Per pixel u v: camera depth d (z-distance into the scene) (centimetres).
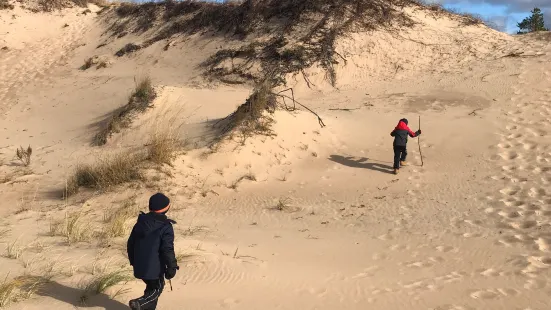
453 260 633
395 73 1917
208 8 2500
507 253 646
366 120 1418
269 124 1280
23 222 784
